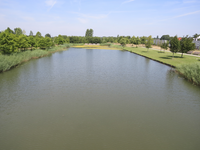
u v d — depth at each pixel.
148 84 14.25
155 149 5.86
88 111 8.88
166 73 18.77
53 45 55.66
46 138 6.46
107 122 7.74
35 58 30.64
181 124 7.68
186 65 17.72
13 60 21.23
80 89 12.57
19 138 6.46
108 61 28.12
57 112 8.72
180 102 10.37
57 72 18.53
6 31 24.94
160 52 45.00
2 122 7.67
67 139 6.40
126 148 5.88
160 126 7.46
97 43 98.25
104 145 6.05
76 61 27.53
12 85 13.41
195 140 6.45
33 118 8.06
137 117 8.29
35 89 12.45
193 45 29.33
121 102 10.20
